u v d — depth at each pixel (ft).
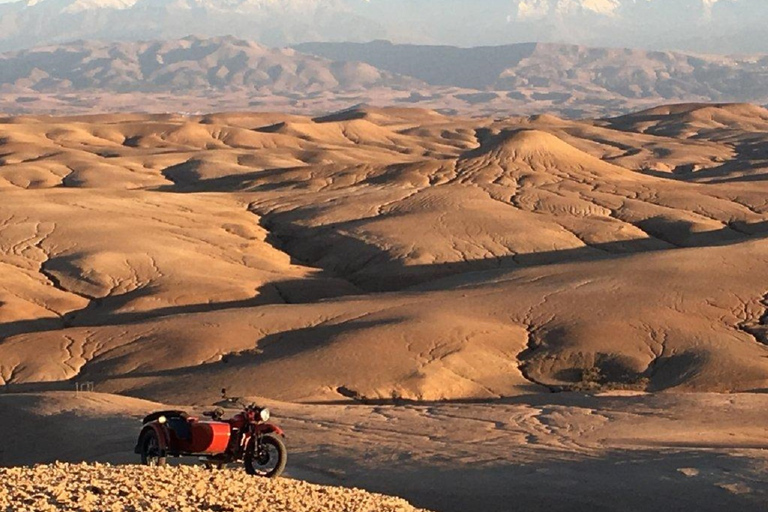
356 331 181.27
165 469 45.19
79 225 310.45
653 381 168.25
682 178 612.70
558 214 359.05
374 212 355.15
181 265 276.21
